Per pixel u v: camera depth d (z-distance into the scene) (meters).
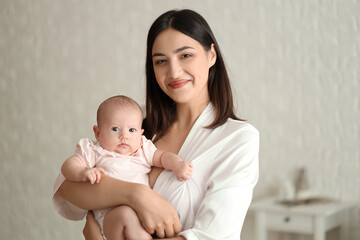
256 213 2.78
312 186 2.92
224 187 1.18
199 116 1.36
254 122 3.04
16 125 3.64
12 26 3.65
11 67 3.66
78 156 1.31
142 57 3.26
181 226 1.19
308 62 2.92
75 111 3.47
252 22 3.02
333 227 2.68
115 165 1.29
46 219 3.54
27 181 3.60
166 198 1.25
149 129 1.47
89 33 3.42
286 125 2.98
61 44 3.51
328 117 2.88
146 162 1.33
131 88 3.29
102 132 1.32
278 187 2.98
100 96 3.39
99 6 3.38
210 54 1.35
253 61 3.03
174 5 3.16
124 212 1.17
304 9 2.92
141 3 3.26
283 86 2.98
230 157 1.23
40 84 3.57
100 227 1.25
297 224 2.64
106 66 3.37
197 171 1.25
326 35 2.88
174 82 1.28
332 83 2.87
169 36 1.27
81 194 1.24
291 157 2.97
